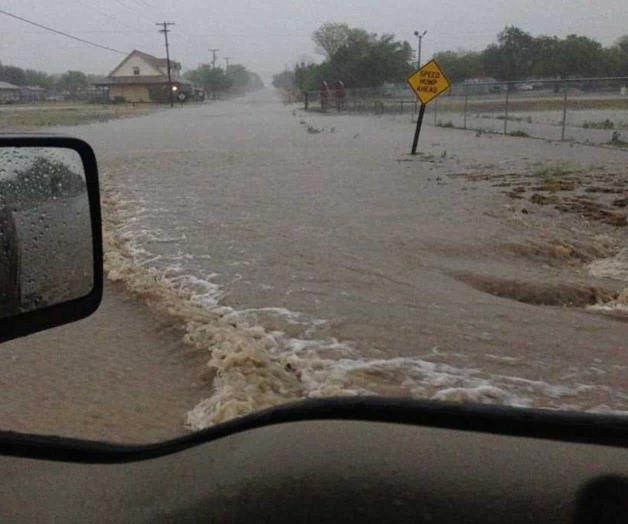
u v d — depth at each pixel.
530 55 84.44
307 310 5.80
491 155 19.91
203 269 7.19
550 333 5.33
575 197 12.04
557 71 81.75
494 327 5.44
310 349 4.94
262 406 3.86
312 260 7.51
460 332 5.30
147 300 6.07
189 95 118.75
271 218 10.00
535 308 6.06
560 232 9.27
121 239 8.70
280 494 1.42
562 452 1.43
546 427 1.52
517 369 4.61
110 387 4.31
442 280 6.89
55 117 50.91
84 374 4.52
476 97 67.12
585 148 21.98
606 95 65.38
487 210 10.69
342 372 4.45
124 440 3.56
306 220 9.83
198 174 15.68
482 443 1.50
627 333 5.40
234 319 5.55
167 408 4.01
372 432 1.59
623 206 11.15
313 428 1.63
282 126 37.81
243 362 4.44
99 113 60.84
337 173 15.63
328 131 32.28
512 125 34.47
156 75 116.81
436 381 4.39
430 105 57.91
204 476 1.54
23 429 3.68
